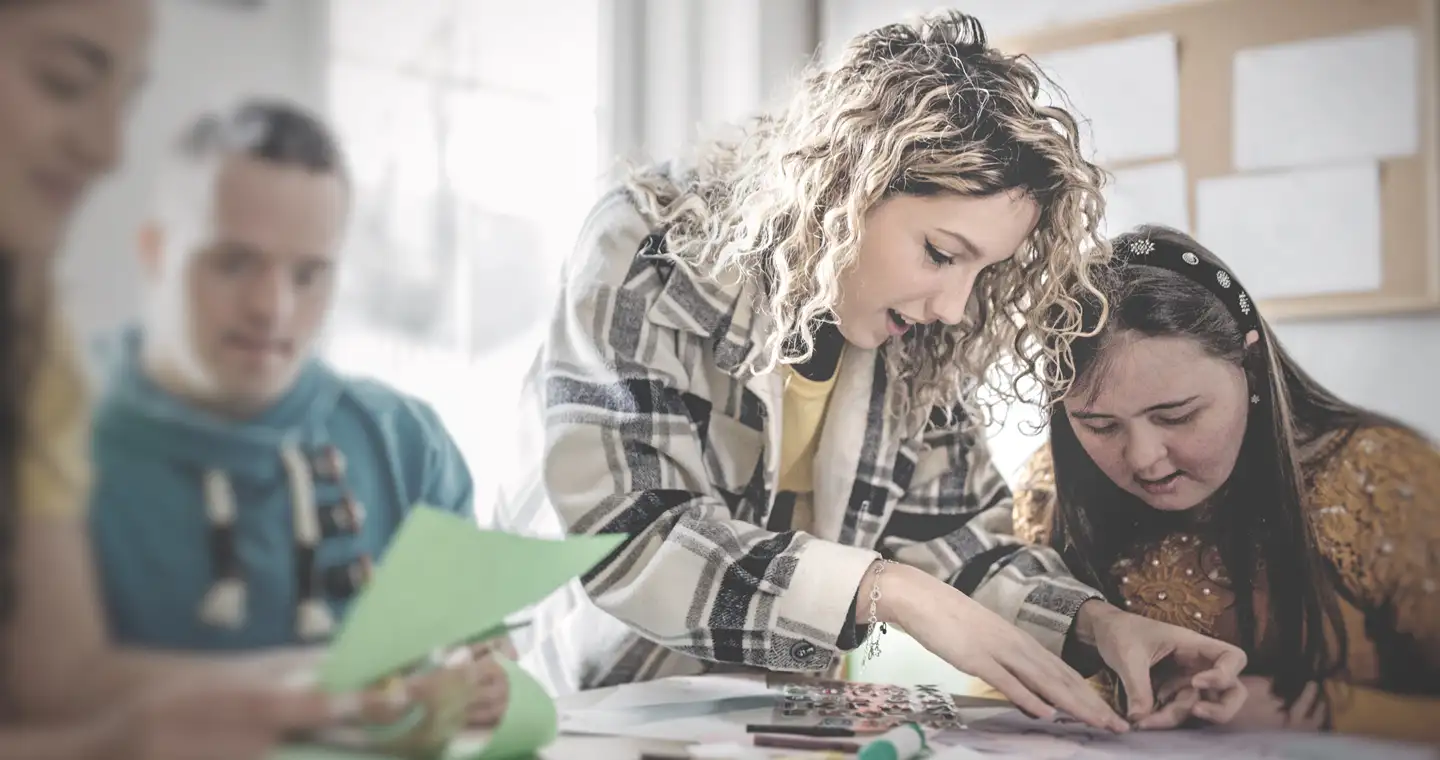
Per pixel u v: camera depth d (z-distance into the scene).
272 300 0.77
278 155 0.78
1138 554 1.06
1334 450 1.01
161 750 0.56
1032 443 1.10
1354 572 0.99
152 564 0.70
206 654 0.73
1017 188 1.03
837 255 1.03
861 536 1.11
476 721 0.72
